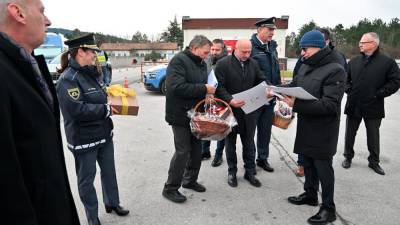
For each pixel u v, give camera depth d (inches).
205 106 132.7
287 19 874.8
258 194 145.5
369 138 173.3
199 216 125.7
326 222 120.2
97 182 155.4
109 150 119.1
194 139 140.7
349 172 172.1
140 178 161.0
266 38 164.6
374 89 165.3
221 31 941.8
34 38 54.0
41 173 50.0
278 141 230.5
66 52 106.1
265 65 166.2
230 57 147.6
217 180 160.9
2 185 43.1
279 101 149.8
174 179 135.6
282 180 161.5
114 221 121.0
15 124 46.4
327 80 113.7
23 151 47.4
